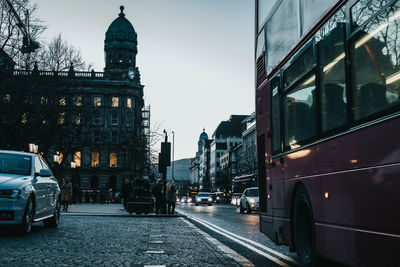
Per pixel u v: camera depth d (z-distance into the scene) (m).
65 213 22.16
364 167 3.94
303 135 5.70
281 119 6.71
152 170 47.50
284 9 6.66
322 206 4.95
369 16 3.94
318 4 5.20
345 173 4.34
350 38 4.28
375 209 3.72
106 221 16.34
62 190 25.27
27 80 27.89
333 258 4.64
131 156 50.59
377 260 3.69
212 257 7.22
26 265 6.06
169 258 7.03
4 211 9.22
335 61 4.67
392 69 3.52
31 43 26.39
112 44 90.44
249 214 27.39
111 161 83.94
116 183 83.19
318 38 5.17
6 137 29.39
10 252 7.27
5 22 25.80
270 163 7.34
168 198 25.55
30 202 9.92
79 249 7.85
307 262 5.61
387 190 3.54
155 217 21.97
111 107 84.62
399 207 3.36
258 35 8.53
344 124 4.39
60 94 31.12
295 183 5.98
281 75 6.76
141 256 7.18
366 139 3.91
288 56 6.42
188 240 9.89
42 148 33.94
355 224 4.10
